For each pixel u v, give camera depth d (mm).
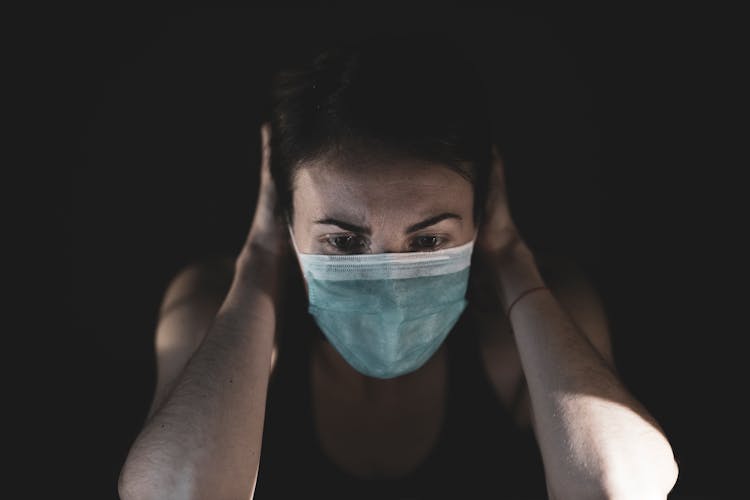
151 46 2961
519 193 3076
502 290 1678
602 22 2990
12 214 2930
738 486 2336
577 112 3059
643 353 2787
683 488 2342
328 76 1406
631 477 1305
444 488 1926
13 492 2391
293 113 1435
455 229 1464
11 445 2555
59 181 2959
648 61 3012
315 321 1778
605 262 3049
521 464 1925
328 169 1373
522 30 3010
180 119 3002
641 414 1399
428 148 1339
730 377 2680
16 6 2875
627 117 3045
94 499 2402
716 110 3002
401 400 1873
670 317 2893
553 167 3088
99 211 2986
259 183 3049
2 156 2920
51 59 2922
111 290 2990
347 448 1906
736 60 2971
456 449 1909
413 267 1479
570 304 1859
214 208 3047
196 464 1326
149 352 2951
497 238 1749
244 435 1393
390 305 1511
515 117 3059
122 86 2965
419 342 1610
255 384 1462
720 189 3027
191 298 1842
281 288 1736
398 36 1462
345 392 1861
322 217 1420
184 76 2988
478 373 1859
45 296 2947
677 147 3045
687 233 3029
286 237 1732
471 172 1425
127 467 1353
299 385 1809
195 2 2947
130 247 3002
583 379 1432
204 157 3025
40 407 2711
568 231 3088
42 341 2908
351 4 2994
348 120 1339
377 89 1341
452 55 1428
